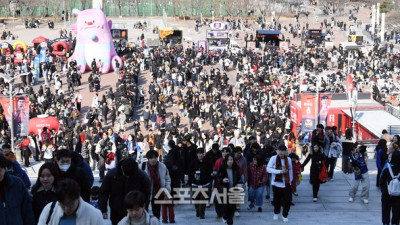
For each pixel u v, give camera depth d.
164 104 112.69
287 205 35.72
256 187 37.84
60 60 145.12
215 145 36.53
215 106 103.00
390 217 35.53
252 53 162.00
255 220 36.44
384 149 42.19
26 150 58.47
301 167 42.19
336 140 44.50
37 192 22.08
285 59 158.88
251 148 41.12
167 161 37.44
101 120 101.81
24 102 70.00
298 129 84.81
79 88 125.88
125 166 24.14
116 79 135.12
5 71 130.12
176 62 142.88
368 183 39.97
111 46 140.88
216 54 159.75
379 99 120.06
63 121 94.62
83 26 138.88
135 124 82.50
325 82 126.75
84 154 55.59
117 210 24.41
